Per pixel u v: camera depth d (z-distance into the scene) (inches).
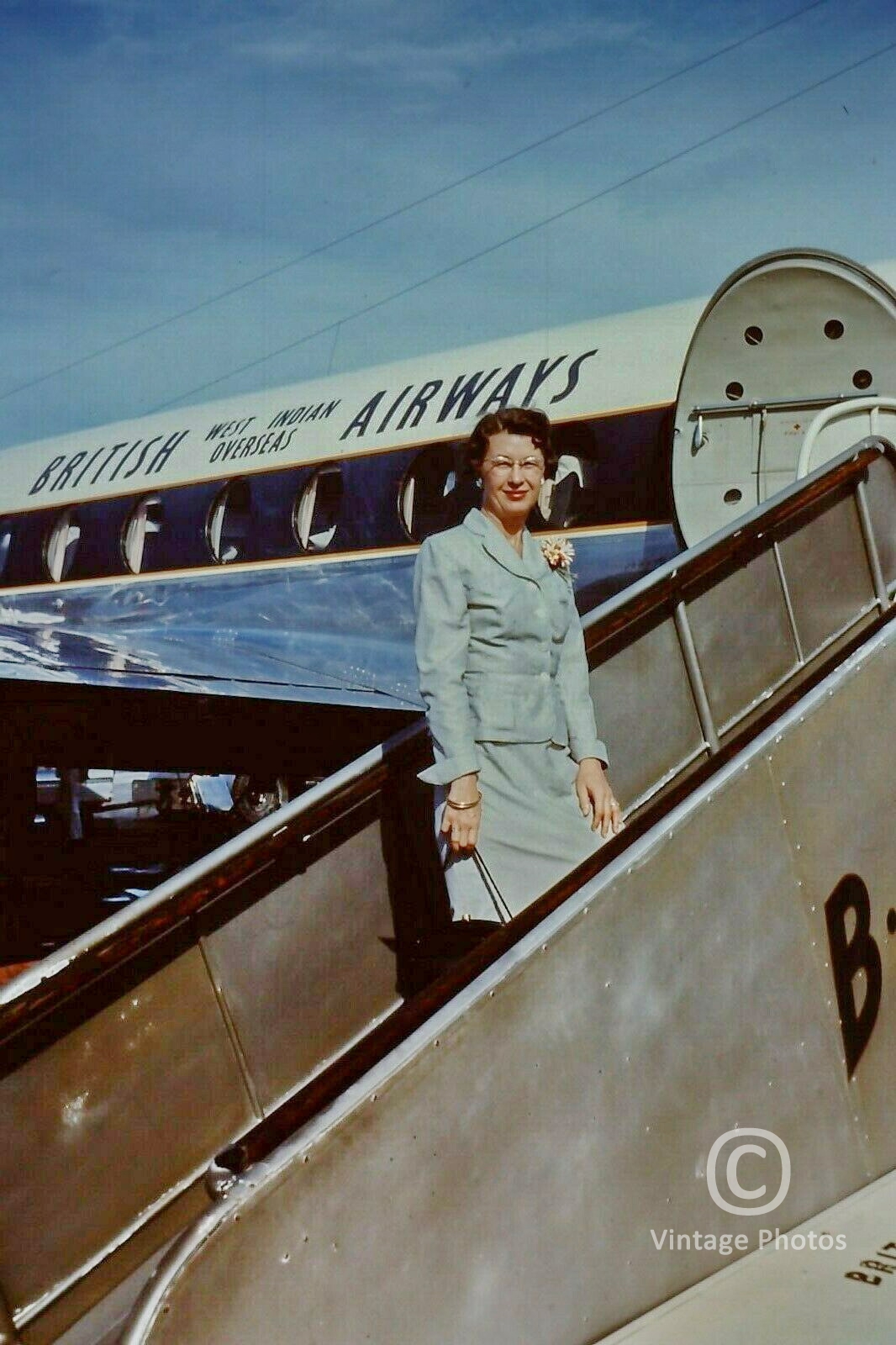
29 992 134.6
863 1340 145.7
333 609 476.7
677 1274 162.7
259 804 565.9
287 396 524.7
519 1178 145.3
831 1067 189.0
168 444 562.3
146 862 537.0
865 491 242.1
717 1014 171.5
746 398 350.9
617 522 397.1
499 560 159.8
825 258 331.3
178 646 422.3
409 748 168.1
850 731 198.8
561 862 161.5
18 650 404.8
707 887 171.5
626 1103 158.4
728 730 214.8
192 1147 154.5
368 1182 131.4
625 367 409.4
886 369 333.7
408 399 466.9
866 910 199.5
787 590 226.8
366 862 172.9
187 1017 154.2
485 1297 141.4
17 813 451.5
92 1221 146.2
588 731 166.1
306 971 165.9
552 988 149.9
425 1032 137.7
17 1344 136.8
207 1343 118.8
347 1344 129.1
